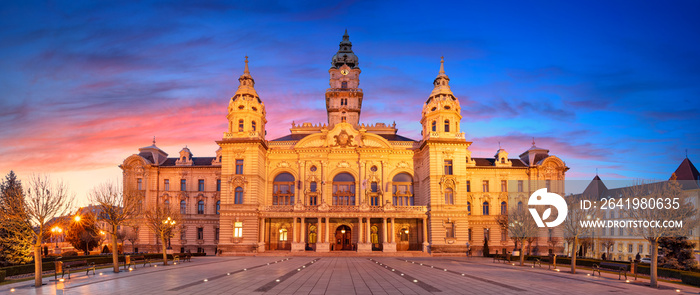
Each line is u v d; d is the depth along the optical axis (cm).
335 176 10088
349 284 3975
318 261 7094
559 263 6681
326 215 9400
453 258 8356
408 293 3434
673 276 4662
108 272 5025
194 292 3394
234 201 9369
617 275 5031
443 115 9656
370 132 11088
